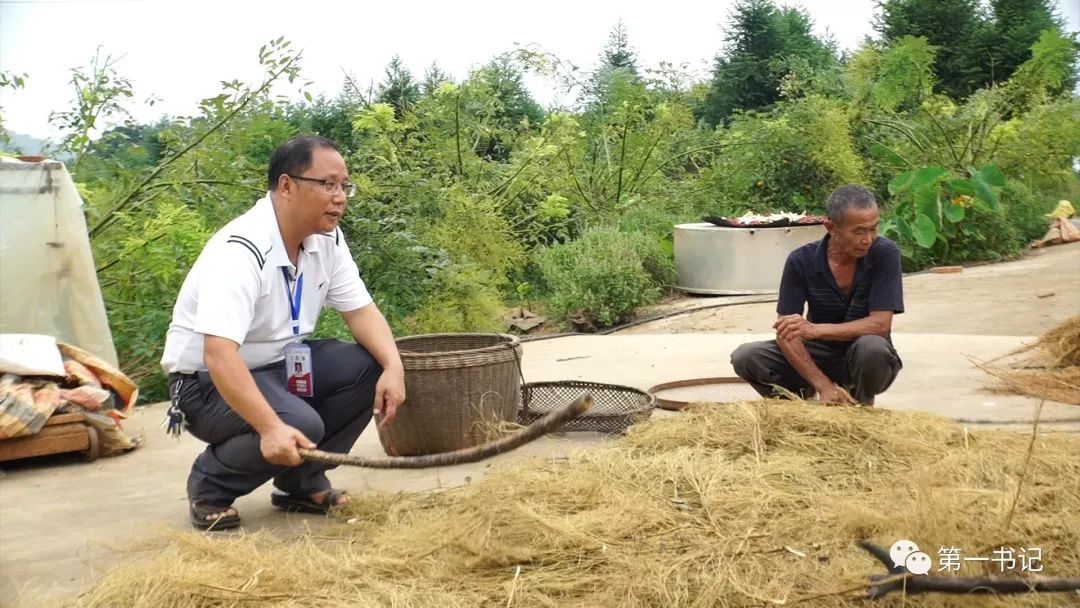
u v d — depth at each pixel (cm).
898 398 542
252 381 347
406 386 439
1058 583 256
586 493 340
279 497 397
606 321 969
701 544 301
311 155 360
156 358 669
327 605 282
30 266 585
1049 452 361
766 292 1070
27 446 473
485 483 350
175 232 691
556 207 1134
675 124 1398
